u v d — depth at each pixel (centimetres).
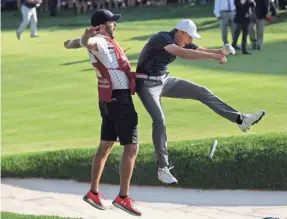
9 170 1750
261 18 3256
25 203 1562
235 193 1516
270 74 2678
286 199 1465
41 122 2208
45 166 1722
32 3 4144
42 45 3909
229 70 2798
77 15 5356
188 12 4834
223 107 1195
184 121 2055
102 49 1122
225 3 3206
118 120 1145
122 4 5488
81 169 1675
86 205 1531
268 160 1505
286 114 2041
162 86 1180
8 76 3034
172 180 1178
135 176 1603
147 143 1727
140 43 3666
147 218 1412
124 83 1143
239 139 1623
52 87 2755
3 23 5147
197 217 1406
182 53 1136
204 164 1546
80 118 2227
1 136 2064
